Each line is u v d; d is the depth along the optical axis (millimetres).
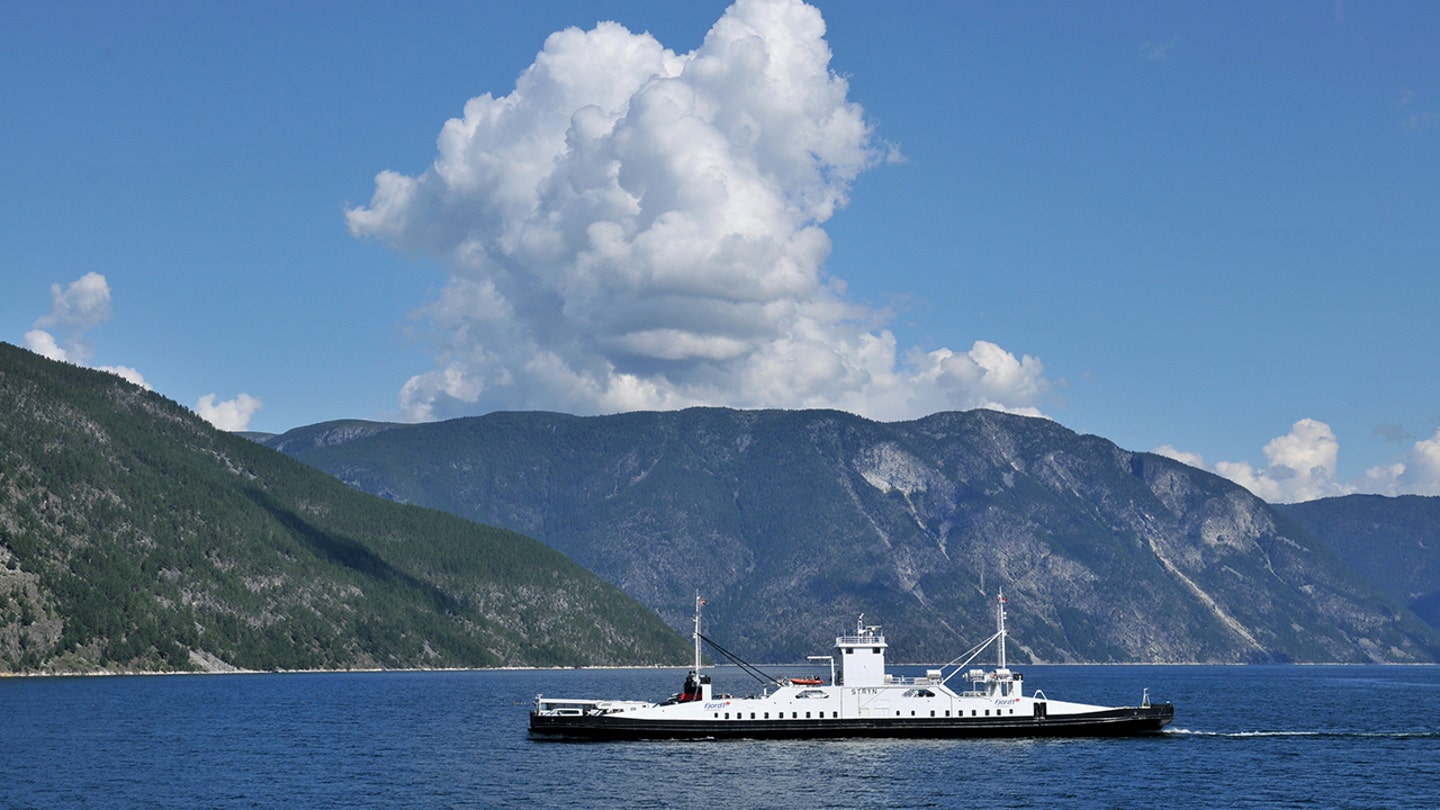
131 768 194625
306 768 193875
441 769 190500
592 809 157750
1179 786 170875
